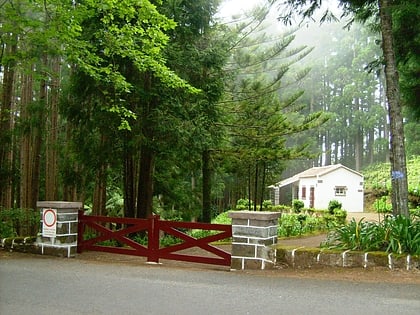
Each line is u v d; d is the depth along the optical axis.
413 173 27.81
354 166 54.81
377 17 9.53
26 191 15.36
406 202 7.48
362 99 50.06
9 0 8.62
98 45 9.40
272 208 25.88
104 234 8.16
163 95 10.94
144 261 7.87
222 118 14.00
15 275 5.96
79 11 8.28
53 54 9.91
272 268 6.64
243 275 6.16
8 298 4.71
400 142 7.56
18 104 18.27
